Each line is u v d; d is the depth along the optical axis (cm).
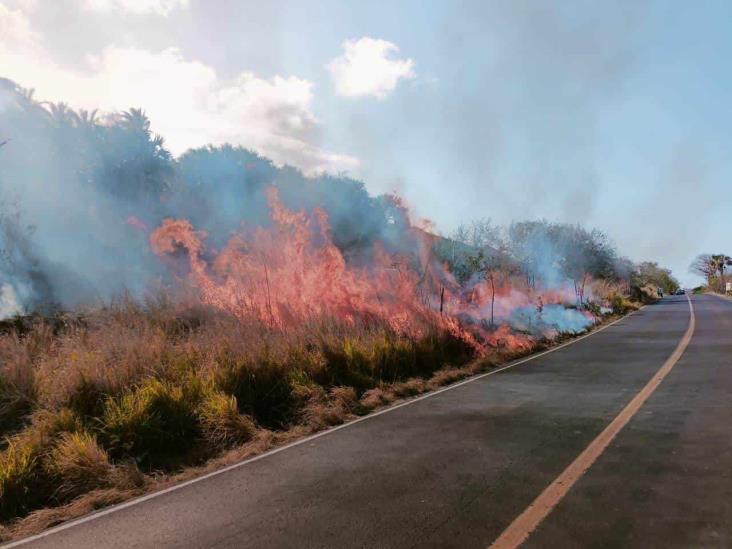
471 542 386
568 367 1221
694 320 2467
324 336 1069
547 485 490
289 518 442
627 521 409
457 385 1047
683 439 618
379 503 464
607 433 655
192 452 651
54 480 540
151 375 763
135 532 432
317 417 777
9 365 716
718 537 378
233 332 981
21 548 418
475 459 575
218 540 409
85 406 671
